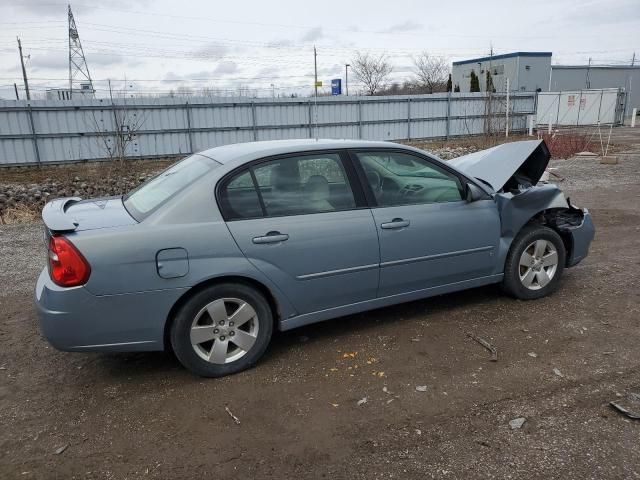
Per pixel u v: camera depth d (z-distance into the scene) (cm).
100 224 337
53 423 310
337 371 360
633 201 970
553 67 5653
